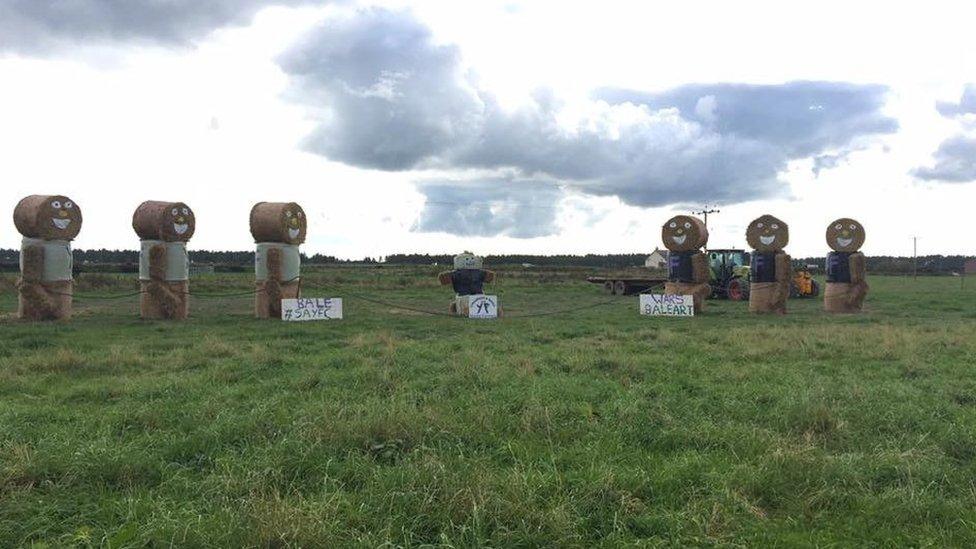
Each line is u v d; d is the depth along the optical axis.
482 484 5.34
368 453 6.35
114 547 4.46
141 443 6.73
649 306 22.73
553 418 7.58
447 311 24.03
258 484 5.45
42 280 19.66
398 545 4.66
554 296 34.81
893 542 4.96
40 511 4.96
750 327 17.83
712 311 24.75
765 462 6.16
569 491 5.53
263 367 11.05
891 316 23.03
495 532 4.80
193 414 7.82
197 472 6.04
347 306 26.80
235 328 17.81
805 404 8.16
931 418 7.98
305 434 6.68
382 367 10.77
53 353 12.34
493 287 41.91
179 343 14.35
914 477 6.04
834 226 24.83
